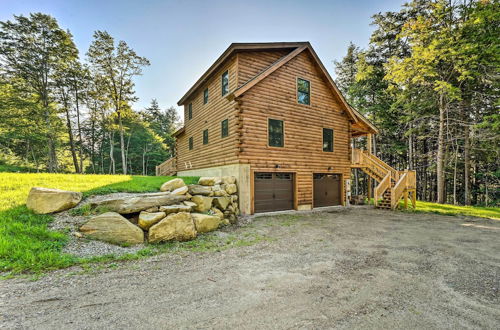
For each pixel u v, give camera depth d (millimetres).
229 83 10523
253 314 2541
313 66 12000
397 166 26375
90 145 34562
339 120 13039
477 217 9805
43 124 20734
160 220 5594
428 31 14883
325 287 3264
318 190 12094
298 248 5277
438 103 16344
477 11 12664
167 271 3828
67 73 23094
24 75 20344
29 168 24484
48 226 4805
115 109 23875
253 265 4168
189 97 15227
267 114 10219
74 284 3230
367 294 3062
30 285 3119
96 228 4902
